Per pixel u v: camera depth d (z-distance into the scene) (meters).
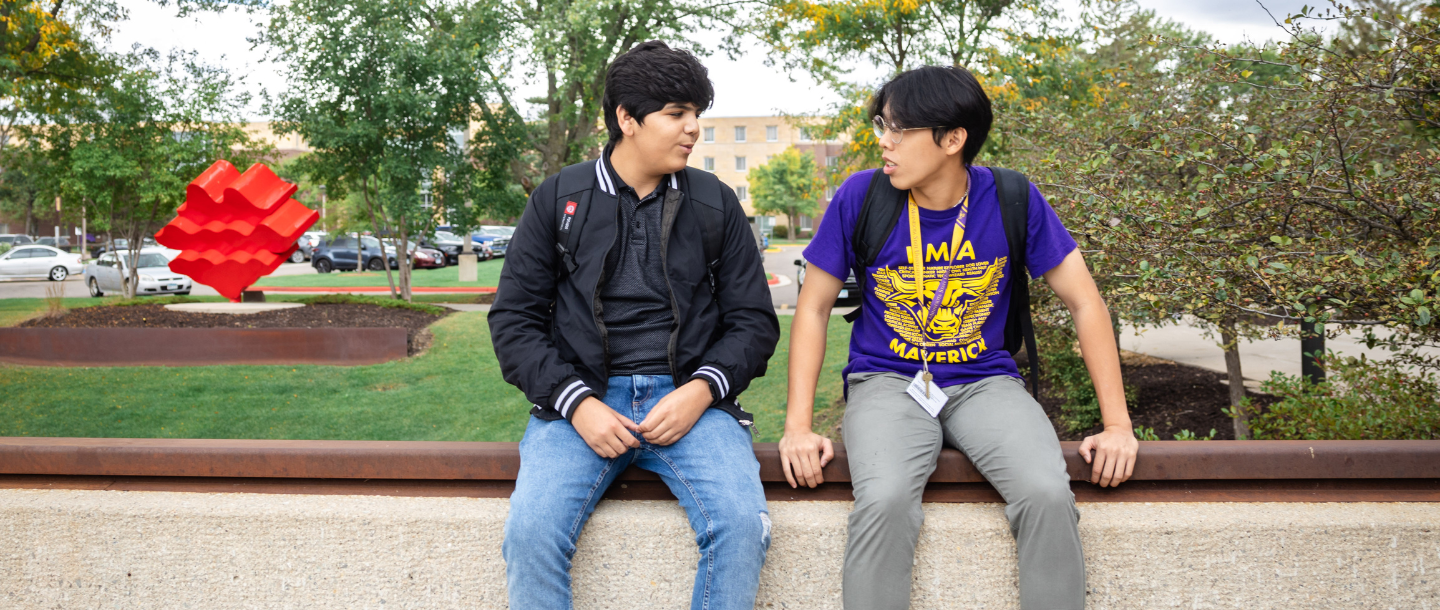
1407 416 2.99
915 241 1.86
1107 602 1.74
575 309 1.77
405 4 12.75
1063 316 4.88
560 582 1.59
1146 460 1.76
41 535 1.78
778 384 7.72
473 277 22.39
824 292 1.93
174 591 1.78
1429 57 2.37
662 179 1.84
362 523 1.74
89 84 13.83
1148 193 2.99
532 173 16.66
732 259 1.85
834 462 1.77
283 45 12.37
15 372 8.05
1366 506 1.77
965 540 1.71
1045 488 1.57
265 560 1.76
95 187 14.04
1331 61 2.58
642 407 1.77
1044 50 8.84
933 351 1.88
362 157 13.27
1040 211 1.86
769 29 12.46
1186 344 8.01
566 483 1.62
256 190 9.28
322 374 8.09
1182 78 3.83
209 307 9.77
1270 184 2.56
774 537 1.72
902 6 9.48
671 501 1.79
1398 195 2.43
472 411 6.97
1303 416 3.44
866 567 1.59
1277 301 2.51
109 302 10.57
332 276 25.05
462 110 13.78
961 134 1.75
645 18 14.22
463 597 1.74
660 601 1.73
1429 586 1.73
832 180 12.18
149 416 6.64
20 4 12.02
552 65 13.15
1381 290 2.39
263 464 1.80
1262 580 1.73
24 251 26.17
